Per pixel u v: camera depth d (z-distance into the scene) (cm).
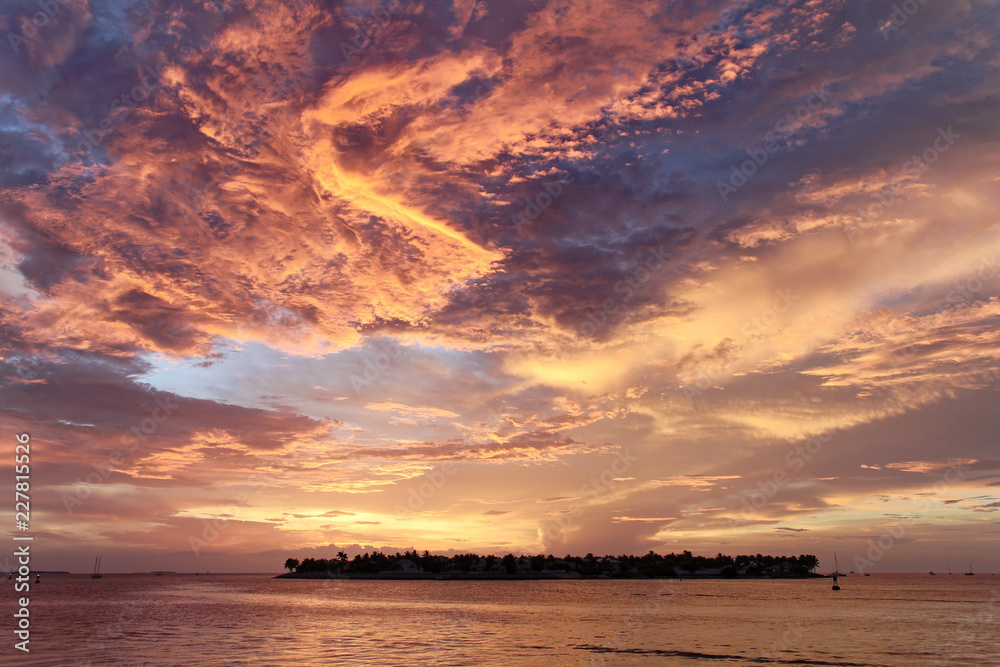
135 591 17525
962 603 11438
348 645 5172
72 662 4219
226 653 4656
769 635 5988
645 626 6875
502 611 9244
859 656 4669
